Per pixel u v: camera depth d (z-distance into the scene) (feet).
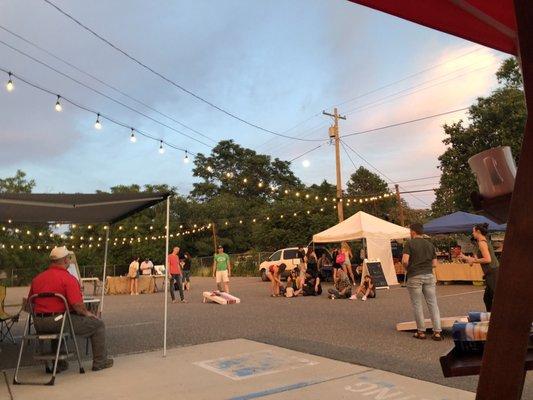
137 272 67.87
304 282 51.67
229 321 32.45
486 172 6.73
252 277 101.60
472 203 7.00
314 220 113.91
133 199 21.83
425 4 6.14
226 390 15.87
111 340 25.79
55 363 17.54
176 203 159.43
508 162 6.61
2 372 19.35
